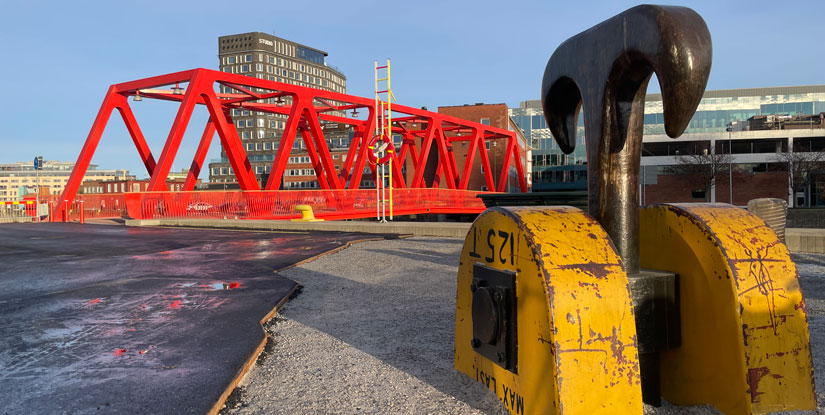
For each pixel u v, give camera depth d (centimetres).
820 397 301
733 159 5644
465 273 333
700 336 263
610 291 232
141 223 2234
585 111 270
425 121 4238
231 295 656
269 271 871
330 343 442
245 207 2395
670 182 5928
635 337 233
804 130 5653
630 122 261
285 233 1772
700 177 5591
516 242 254
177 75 2567
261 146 15400
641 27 227
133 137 2916
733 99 7050
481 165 6738
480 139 4719
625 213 266
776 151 5856
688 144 6034
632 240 268
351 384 339
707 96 8981
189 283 755
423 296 651
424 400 306
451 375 348
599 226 253
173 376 347
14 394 317
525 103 9225
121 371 359
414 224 1698
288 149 2750
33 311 569
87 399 307
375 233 1736
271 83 2722
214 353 402
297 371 370
